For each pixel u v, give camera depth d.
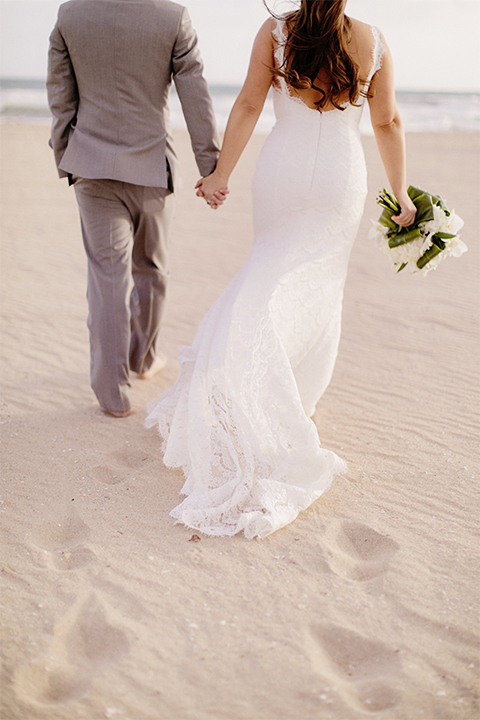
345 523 2.58
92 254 3.34
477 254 6.76
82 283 5.91
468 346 4.39
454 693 1.77
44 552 2.38
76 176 3.21
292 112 2.85
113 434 3.31
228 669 1.86
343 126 2.87
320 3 2.57
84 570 2.27
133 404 3.66
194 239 7.64
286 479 2.66
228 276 6.20
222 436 2.71
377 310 5.19
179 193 10.78
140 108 3.16
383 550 2.43
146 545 2.43
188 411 2.81
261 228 3.02
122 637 1.98
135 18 2.99
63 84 3.17
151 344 3.86
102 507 2.68
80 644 1.97
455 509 2.65
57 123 3.26
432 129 28.86
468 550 2.38
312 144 2.84
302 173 2.85
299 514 2.63
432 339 4.54
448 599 2.13
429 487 2.81
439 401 3.63
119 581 2.22
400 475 2.91
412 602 2.12
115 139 3.18
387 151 2.94
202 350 2.91
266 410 2.71
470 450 3.11
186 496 2.77
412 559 2.33
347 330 4.78
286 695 1.77
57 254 6.86
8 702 1.73
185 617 2.06
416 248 2.92
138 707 1.73
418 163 13.66
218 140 3.26
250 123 2.95
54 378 3.97
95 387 3.46
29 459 3.04
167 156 3.30
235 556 2.37
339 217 2.94
